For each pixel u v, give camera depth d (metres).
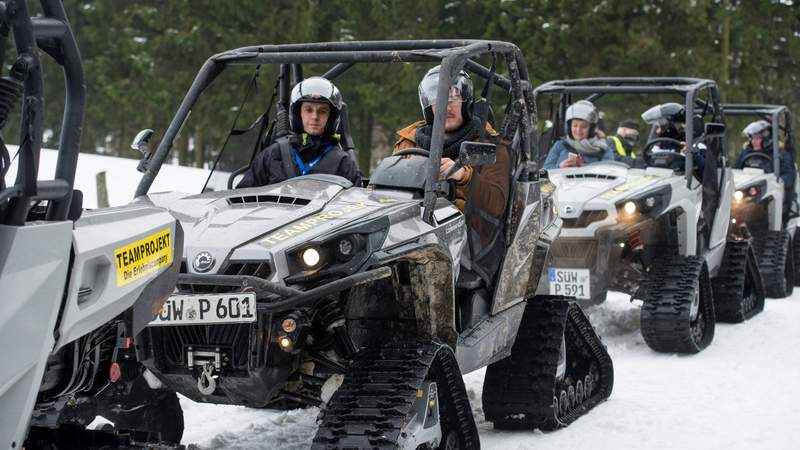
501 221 8.44
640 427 9.09
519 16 39.25
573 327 9.49
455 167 7.64
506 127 8.73
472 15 39.88
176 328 6.76
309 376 7.11
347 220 6.89
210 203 7.41
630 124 21.05
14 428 3.96
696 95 15.07
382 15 38.66
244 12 40.12
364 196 7.49
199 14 40.88
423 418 6.63
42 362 4.02
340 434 6.22
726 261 16.06
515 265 8.64
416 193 7.62
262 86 38.09
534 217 8.98
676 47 39.69
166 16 43.25
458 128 8.52
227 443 8.41
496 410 8.70
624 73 38.75
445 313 7.28
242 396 6.81
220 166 8.85
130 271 4.66
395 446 6.09
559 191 13.76
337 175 8.45
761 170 20.86
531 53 38.66
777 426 9.14
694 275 13.28
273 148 8.82
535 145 9.16
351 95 38.88
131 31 44.03
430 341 6.98
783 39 45.03
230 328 6.63
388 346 6.93
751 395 10.50
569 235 13.40
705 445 8.51
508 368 8.77
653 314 12.90
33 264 3.92
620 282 14.34
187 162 45.59
